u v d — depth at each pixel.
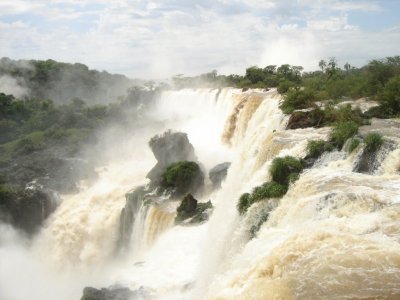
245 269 18.41
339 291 13.44
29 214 62.06
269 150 31.19
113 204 59.66
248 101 53.97
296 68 86.38
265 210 25.05
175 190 45.75
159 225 41.19
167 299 26.05
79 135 89.38
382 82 48.88
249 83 84.88
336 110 35.78
